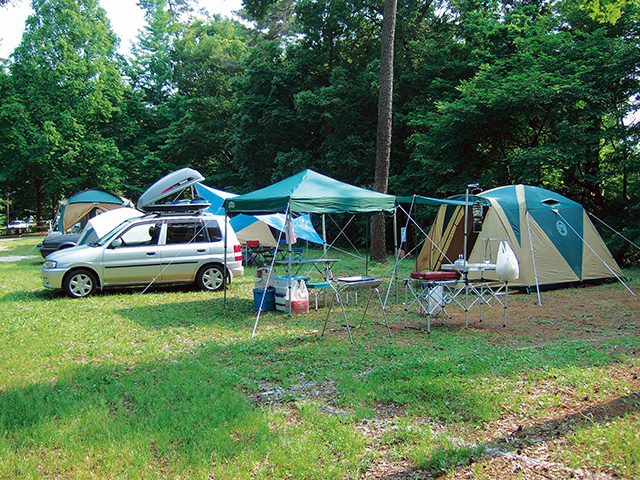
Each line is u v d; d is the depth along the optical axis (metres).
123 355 6.38
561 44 17.61
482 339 6.92
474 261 11.37
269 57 27.97
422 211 21.27
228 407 4.38
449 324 8.02
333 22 25.28
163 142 42.28
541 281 11.11
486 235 11.34
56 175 36.97
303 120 25.69
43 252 17.83
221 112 35.69
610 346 6.18
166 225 11.69
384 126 16.39
